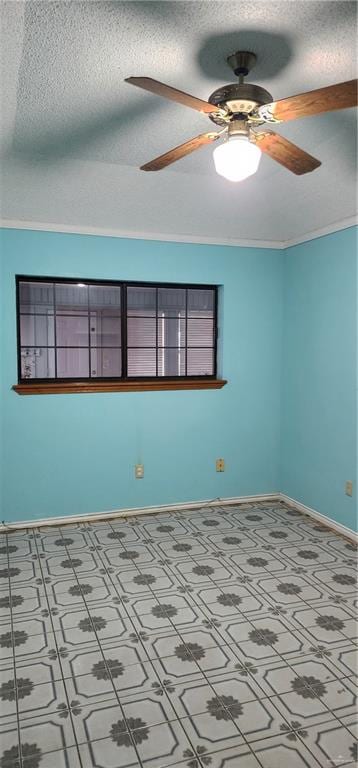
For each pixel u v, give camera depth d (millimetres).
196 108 1505
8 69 1617
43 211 3240
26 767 1601
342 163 2455
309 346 3893
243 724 1774
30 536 3494
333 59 1578
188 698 1901
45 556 3156
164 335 4141
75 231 3588
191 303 4168
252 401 4242
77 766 1606
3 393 3523
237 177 1648
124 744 1690
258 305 4180
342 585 2781
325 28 1417
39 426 3635
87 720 1795
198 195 2953
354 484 3418
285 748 1673
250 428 4258
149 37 1463
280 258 4215
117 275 3736
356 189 2832
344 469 3514
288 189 2842
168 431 4004
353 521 3436
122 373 3916
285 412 4262
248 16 1365
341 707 1858
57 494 3727
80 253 3619
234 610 2518
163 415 3977
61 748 1676
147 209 3221
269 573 2926
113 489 3883
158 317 4059
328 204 3111
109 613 2488
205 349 4230
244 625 2389
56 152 2311
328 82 1728
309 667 2086
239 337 4148
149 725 1772
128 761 1625
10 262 3451
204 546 3324
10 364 3518
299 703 1878
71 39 1470
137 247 3775
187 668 2078
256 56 1560
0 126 2031
